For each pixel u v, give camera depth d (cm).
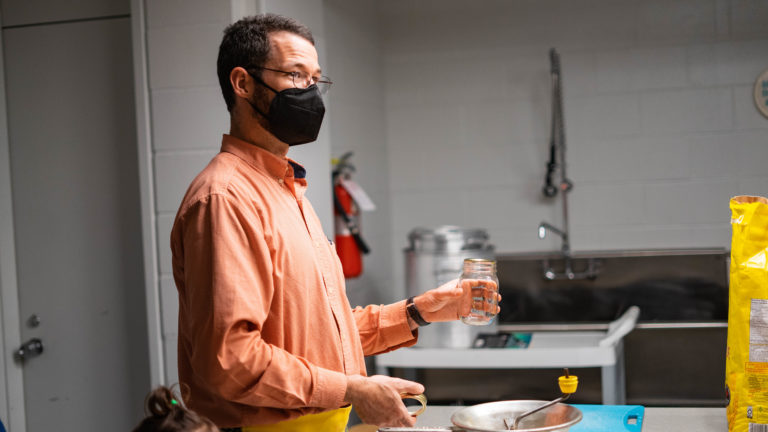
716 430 163
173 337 219
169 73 218
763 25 327
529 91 353
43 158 237
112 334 234
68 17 233
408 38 366
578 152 347
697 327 294
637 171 341
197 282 118
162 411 107
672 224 339
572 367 262
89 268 235
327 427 131
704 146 335
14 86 238
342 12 318
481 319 151
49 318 238
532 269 332
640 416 169
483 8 357
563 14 347
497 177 358
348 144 320
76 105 234
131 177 231
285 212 130
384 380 122
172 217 218
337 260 145
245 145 131
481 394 278
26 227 239
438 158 365
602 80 343
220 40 215
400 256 371
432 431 122
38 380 240
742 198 149
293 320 127
